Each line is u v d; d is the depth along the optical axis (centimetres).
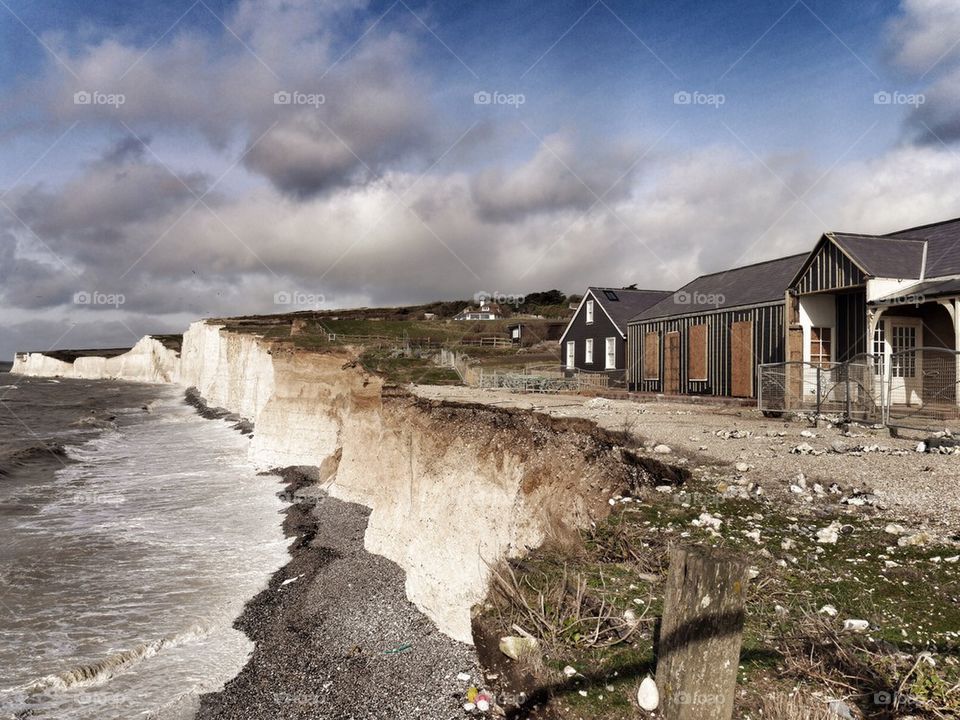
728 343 2500
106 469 2694
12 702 810
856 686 483
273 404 2780
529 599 686
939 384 1870
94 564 1387
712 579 442
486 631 681
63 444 3431
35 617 1083
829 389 1761
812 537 792
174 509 1920
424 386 2577
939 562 685
